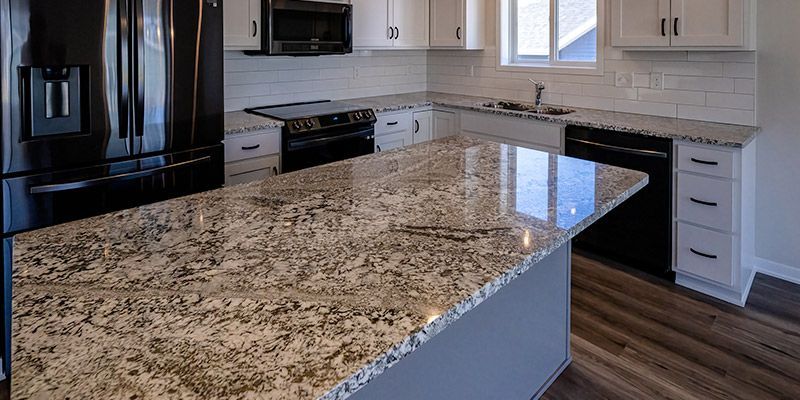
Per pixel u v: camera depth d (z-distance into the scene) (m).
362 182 1.78
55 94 2.23
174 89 2.61
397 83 4.94
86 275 1.05
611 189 1.65
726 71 3.11
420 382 1.42
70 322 0.86
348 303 0.93
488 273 1.05
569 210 1.45
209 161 2.82
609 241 3.28
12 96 2.11
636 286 2.97
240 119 3.42
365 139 3.89
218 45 2.77
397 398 1.36
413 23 4.54
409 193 1.64
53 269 1.08
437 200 1.56
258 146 3.26
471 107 4.10
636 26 3.22
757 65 2.97
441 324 0.88
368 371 0.75
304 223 1.37
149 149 2.56
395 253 1.16
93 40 2.29
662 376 2.15
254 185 1.76
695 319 2.60
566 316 2.17
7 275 2.20
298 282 1.01
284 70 4.09
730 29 2.83
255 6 3.43
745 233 2.78
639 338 2.43
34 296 0.95
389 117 4.13
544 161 2.07
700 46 2.95
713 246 2.78
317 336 0.82
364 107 3.99
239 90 3.84
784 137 2.93
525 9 4.39
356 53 4.56
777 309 2.69
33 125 2.19
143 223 1.38
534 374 2.00
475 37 4.50
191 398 0.67
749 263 2.97
